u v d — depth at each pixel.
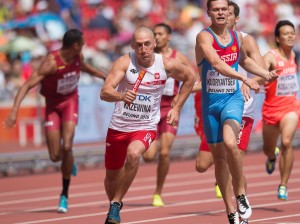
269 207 32.38
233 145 23.77
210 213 31.25
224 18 24.64
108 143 26.08
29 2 68.69
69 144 32.84
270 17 80.06
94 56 66.75
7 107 62.62
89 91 56.59
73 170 33.66
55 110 33.53
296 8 83.56
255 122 60.12
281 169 32.97
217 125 25.16
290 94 33.53
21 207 35.28
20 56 63.94
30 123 63.53
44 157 50.12
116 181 26.98
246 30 74.50
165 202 35.31
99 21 69.25
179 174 47.34
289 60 33.75
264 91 33.97
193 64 70.06
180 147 55.44
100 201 36.56
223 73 23.95
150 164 53.25
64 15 68.75
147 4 75.06
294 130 33.16
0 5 68.56
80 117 56.03
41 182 45.09
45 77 32.97
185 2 78.38
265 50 74.06
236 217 24.97
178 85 35.06
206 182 43.22
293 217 29.36
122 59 25.00
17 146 60.75
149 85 25.06
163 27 34.81
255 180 43.38
